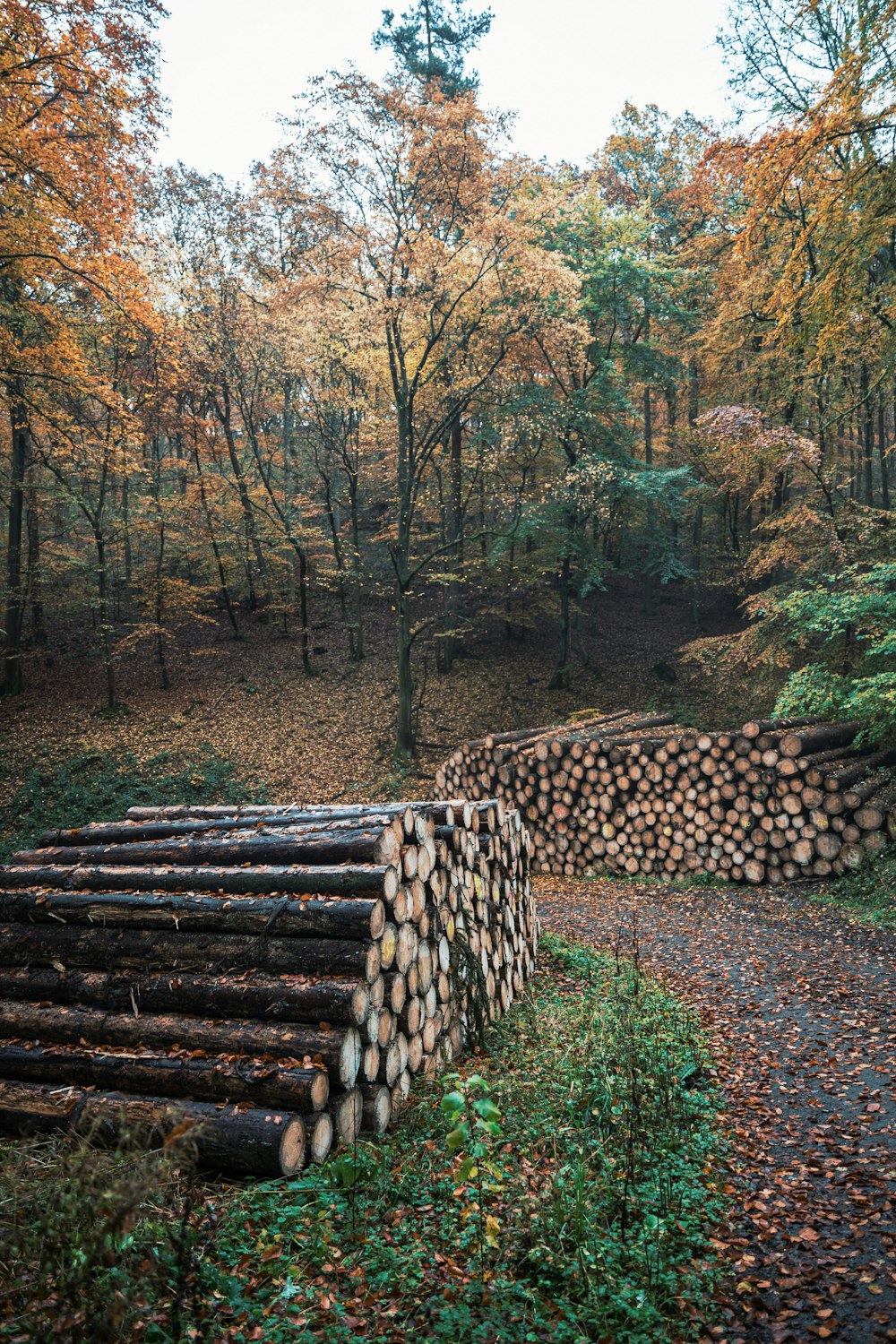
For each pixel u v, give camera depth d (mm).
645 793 13680
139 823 6516
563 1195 3695
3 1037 4832
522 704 23281
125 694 23812
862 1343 2895
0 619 26141
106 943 5004
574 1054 5594
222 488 25797
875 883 10789
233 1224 3531
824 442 19875
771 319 19406
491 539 25297
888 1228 3604
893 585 15398
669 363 23766
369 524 31078
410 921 5324
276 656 26031
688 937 9555
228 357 23750
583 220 22922
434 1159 4215
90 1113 4133
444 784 17109
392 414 23703
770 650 17641
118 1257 2986
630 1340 2885
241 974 4727
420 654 25766
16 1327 2713
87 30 13438
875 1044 5773
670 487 22906
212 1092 4219
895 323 14391
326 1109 4254
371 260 19297
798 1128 4656
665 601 29578
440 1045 5699
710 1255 3471
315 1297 3090
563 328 20250
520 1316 2992
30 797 18109
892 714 11812
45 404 18484
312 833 5406
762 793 12352
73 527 27281
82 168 14703
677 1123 4633
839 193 11703
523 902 8414
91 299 18703
